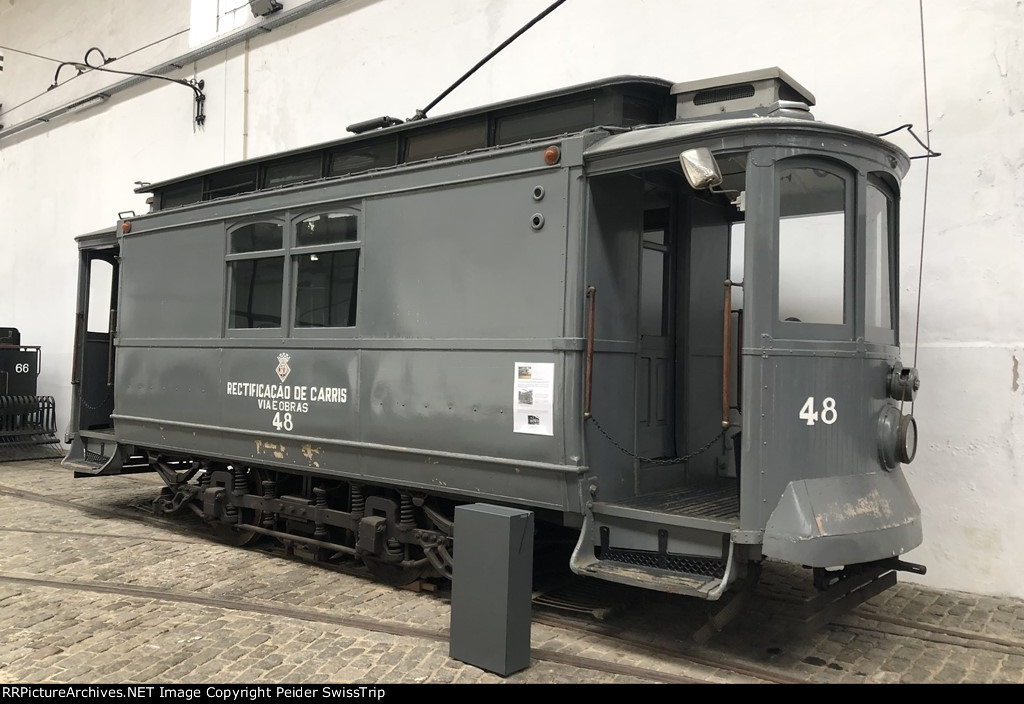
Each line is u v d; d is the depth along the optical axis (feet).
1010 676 13.85
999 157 18.56
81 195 44.27
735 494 16.21
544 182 15.28
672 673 13.66
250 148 35.45
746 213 13.43
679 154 13.75
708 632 14.34
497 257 15.92
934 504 19.20
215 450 21.83
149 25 40.60
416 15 29.84
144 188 25.54
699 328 17.85
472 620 13.85
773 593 18.15
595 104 15.80
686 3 23.17
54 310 45.57
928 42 19.43
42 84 47.42
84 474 26.11
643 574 13.83
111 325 27.78
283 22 34.04
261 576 19.43
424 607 17.15
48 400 43.19
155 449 24.25
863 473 14.26
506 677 13.35
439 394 16.67
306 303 19.67
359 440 18.16
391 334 17.65
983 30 18.76
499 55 27.22
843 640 15.49
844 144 14.02
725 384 13.67
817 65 20.99
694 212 17.66
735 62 22.25
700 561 13.80
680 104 16.11
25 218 48.03
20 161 48.91
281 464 19.99
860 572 15.24
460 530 14.16
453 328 16.55
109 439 26.22
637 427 16.14
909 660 14.52
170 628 15.61
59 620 16.02
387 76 30.63
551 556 20.25
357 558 19.77
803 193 14.12
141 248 24.75
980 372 18.70
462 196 16.56
